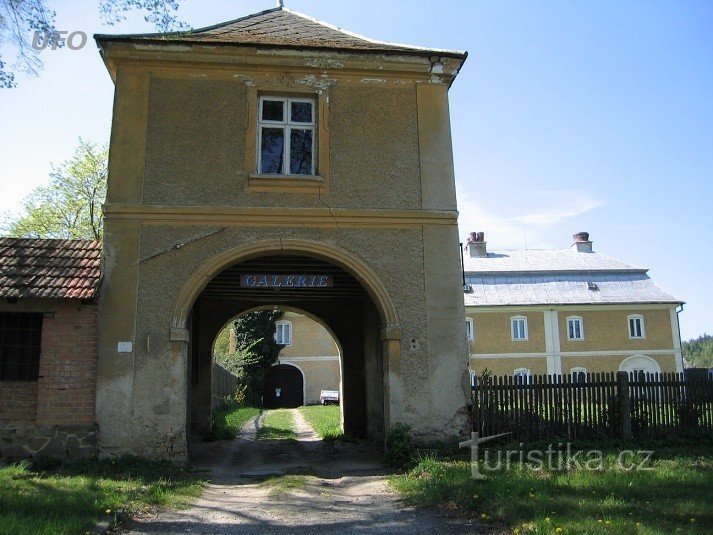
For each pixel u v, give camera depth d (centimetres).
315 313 1795
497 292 4156
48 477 878
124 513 686
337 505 777
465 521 667
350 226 1136
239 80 1156
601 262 4475
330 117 1167
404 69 1189
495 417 1130
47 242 1122
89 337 1034
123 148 1110
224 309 1775
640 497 712
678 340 4084
